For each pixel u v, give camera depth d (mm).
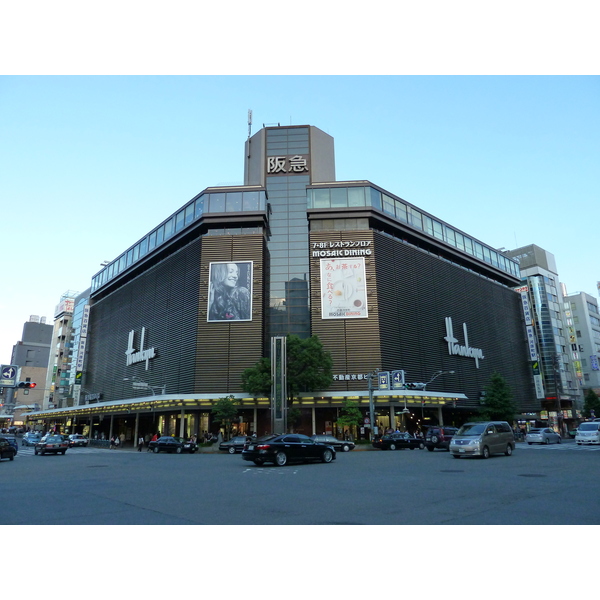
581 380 85812
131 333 63094
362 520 8367
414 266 56875
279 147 61000
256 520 8469
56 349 101250
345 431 46656
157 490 12836
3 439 28078
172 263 57969
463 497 10820
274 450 21672
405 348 51844
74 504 10406
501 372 66250
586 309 95438
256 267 51625
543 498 10500
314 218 54125
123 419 64688
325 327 49750
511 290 75312
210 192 55281
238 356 48875
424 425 53406
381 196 57125
